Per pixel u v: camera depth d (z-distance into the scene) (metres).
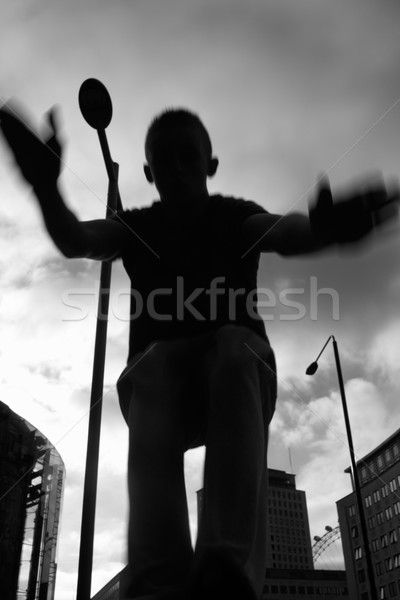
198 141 1.49
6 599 20.97
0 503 21.73
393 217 1.01
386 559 77.75
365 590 80.56
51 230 1.27
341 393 17.14
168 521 1.15
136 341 1.45
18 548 22.23
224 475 1.09
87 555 3.63
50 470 25.28
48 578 22.91
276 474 120.62
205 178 1.51
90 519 3.70
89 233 1.41
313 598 78.44
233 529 1.02
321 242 1.07
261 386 1.29
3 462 22.64
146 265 1.52
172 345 1.36
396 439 81.75
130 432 1.28
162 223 1.55
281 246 1.28
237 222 1.48
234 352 1.25
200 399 1.34
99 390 4.56
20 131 1.12
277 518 116.12
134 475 1.22
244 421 1.15
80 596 3.54
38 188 1.17
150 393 1.30
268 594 75.38
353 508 88.00
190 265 1.47
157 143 1.48
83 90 5.65
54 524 24.27
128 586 1.11
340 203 1.01
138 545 1.14
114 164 6.07
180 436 1.27
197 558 0.98
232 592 0.89
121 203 6.12
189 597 0.92
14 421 23.98
